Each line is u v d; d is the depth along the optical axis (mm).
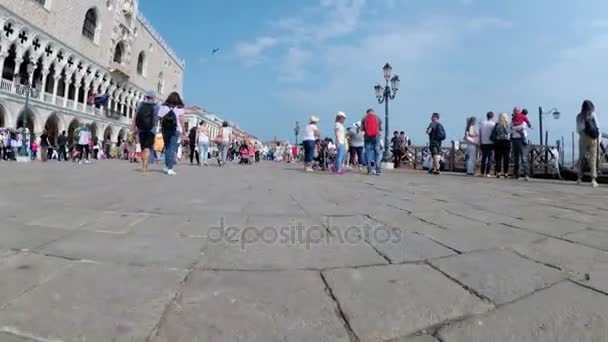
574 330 1312
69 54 30562
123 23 39812
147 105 7379
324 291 1595
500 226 3016
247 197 4195
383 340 1238
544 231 2857
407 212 3533
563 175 12438
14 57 27094
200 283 1628
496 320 1380
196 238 2348
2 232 2322
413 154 17031
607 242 2537
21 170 7531
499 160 10305
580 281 1777
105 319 1296
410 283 1711
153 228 2570
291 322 1325
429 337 1262
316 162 14289
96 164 12875
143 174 7211
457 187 6297
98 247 2086
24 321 1267
